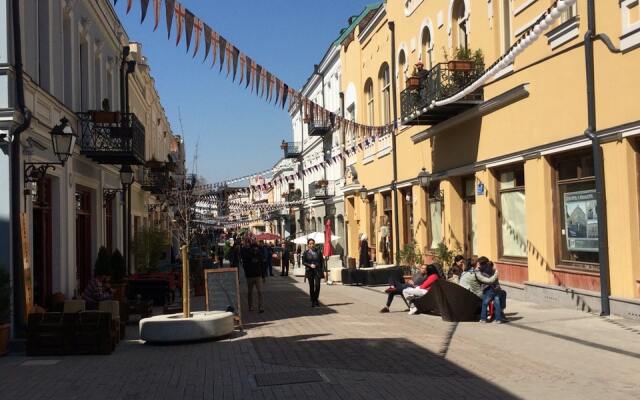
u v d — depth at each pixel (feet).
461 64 54.60
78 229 54.95
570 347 30.01
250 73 29.01
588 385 22.67
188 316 36.70
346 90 107.65
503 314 39.04
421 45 71.10
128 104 81.66
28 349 32.42
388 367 26.73
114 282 55.88
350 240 108.68
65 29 51.75
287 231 189.67
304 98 39.27
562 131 42.45
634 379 23.44
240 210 156.35
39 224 42.88
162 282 57.77
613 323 35.63
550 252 44.83
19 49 35.78
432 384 23.44
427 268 46.44
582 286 41.32
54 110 44.73
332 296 61.41
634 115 35.29
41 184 42.50
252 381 24.93
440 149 65.77
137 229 82.02
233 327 38.17
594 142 38.52
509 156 50.11
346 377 25.04
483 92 54.49
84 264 56.90
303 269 97.55
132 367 28.89
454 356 28.66
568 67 41.60
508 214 52.49
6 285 33.47
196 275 68.85
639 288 35.94
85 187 55.77
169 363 29.55
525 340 32.40
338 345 32.58
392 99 81.51
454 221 63.36
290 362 28.50
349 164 108.47
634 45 34.91
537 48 45.50
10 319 34.22
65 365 29.81
